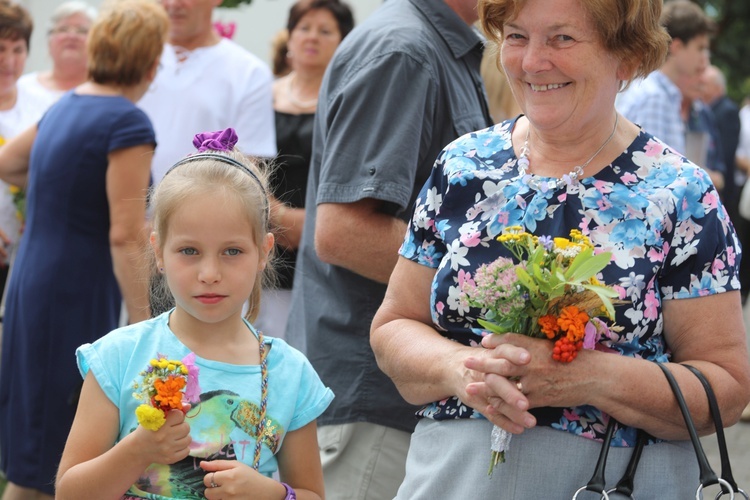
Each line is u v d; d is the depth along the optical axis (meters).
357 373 3.87
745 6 17.28
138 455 2.66
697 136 7.65
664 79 7.54
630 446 2.78
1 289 6.45
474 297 2.65
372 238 3.68
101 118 4.98
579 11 2.75
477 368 2.66
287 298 5.77
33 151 5.21
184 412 2.67
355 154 3.69
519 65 2.86
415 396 2.99
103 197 5.03
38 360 5.00
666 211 2.79
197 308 2.86
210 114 6.17
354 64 3.79
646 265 2.76
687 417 2.67
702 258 2.80
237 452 2.84
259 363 2.96
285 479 3.02
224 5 7.49
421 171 3.81
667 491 2.77
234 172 2.97
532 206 2.85
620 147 2.91
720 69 17.77
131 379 2.85
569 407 2.76
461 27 3.93
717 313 2.81
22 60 6.89
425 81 3.73
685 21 8.06
